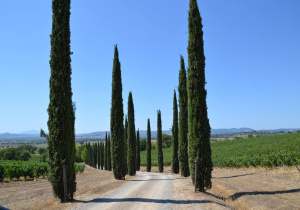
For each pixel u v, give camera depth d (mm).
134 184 20578
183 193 14344
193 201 11734
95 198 13383
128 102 39438
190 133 15281
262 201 12375
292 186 16047
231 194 14969
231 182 20438
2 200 13125
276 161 29406
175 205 11125
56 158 12609
